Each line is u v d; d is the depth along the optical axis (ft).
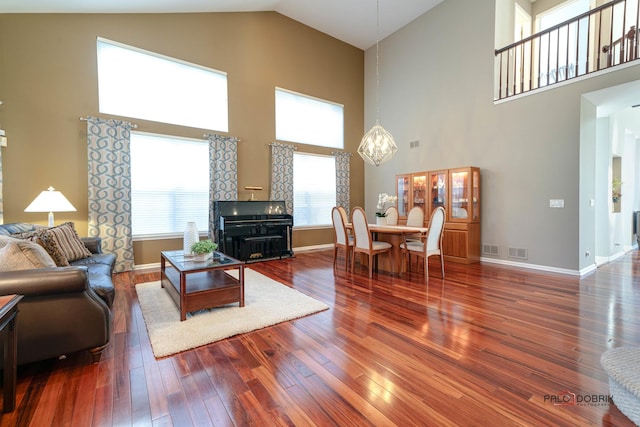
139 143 14.65
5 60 11.88
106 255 11.18
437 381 5.48
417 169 19.69
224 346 6.87
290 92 19.75
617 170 18.08
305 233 20.74
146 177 14.84
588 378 5.51
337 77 22.11
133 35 14.39
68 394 5.10
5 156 11.88
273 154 18.57
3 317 3.95
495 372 5.74
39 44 12.44
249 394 5.14
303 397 5.05
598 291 10.80
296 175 20.33
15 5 11.43
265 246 17.06
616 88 11.95
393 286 11.62
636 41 11.63
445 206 16.74
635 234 20.42
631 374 4.30
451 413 4.64
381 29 20.90
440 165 18.28
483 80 16.07
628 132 19.01
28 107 12.25
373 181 23.12
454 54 17.42
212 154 16.24
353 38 22.03
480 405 4.81
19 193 12.11
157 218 15.15
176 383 5.45
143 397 5.05
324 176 21.77
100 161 13.30
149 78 14.94
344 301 9.90
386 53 21.83
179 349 6.63
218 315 8.55
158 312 8.79
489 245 16.07
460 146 17.22
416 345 6.86
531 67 14.73
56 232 9.58
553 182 13.65
